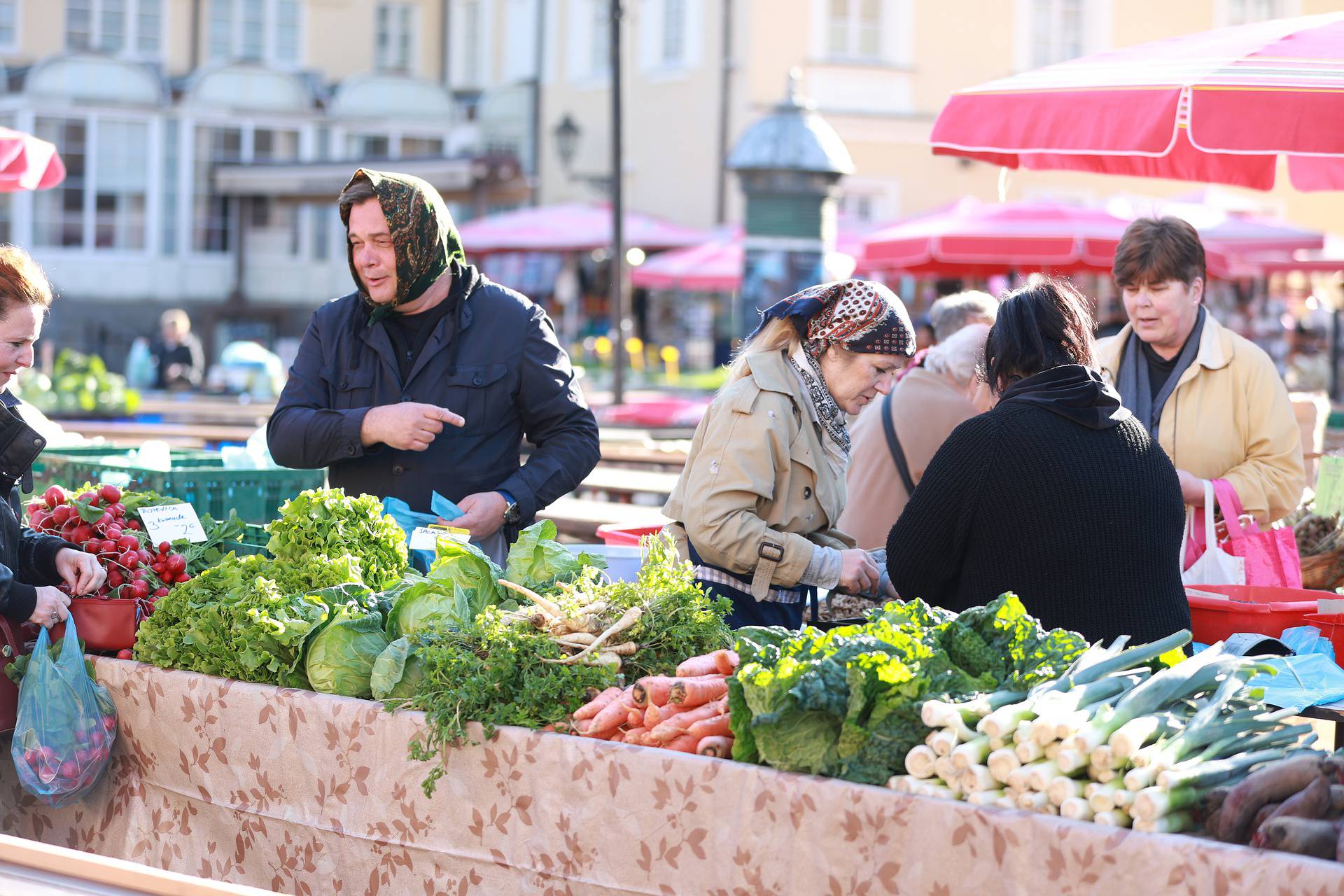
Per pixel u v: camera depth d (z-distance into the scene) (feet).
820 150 42.93
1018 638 9.71
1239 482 15.55
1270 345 66.49
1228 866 7.86
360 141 95.86
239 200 91.09
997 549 11.21
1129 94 14.82
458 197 77.30
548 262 82.94
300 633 11.39
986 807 8.52
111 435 33.55
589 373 67.56
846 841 8.91
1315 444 24.54
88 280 90.22
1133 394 16.29
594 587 11.92
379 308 14.25
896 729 9.06
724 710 9.93
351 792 10.94
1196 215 47.14
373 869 10.85
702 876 9.44
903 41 80.48
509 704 10.37
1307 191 22.03
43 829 12.76
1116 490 11.09
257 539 14.99
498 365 14.57
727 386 13.05
